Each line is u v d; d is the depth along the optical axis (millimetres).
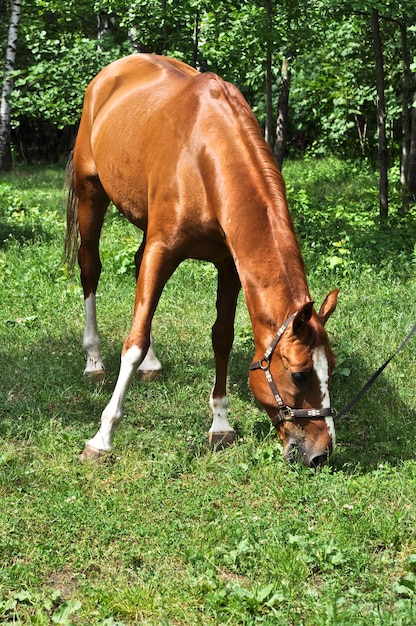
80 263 5746
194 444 4605
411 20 10898
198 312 6750
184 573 3385
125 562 3447
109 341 6176
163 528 3682
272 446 4500
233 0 10359
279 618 3014
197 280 7582
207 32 11750
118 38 14875
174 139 4328
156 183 4402
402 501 3891
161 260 4336
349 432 4750
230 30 11055
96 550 3521
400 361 5754
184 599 3168
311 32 10305
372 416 4953
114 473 4211
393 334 6172
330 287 7512
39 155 26766
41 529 3678
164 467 4234
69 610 3098
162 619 3012
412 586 3184
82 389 5320
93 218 5727
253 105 21578
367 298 7043
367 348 5922
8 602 3125
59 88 12102
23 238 9359
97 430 4758
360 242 9055
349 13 10250
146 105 4863
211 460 4387
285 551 3439
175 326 6426
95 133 5363
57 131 26547
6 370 5535
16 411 4906
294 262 3773
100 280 7617
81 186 5699
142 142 4703
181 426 4805
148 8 11406
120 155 4930
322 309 3924
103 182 5246
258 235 3840
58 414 4941
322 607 3088
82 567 3426
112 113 5168
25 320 6480
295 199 11688
